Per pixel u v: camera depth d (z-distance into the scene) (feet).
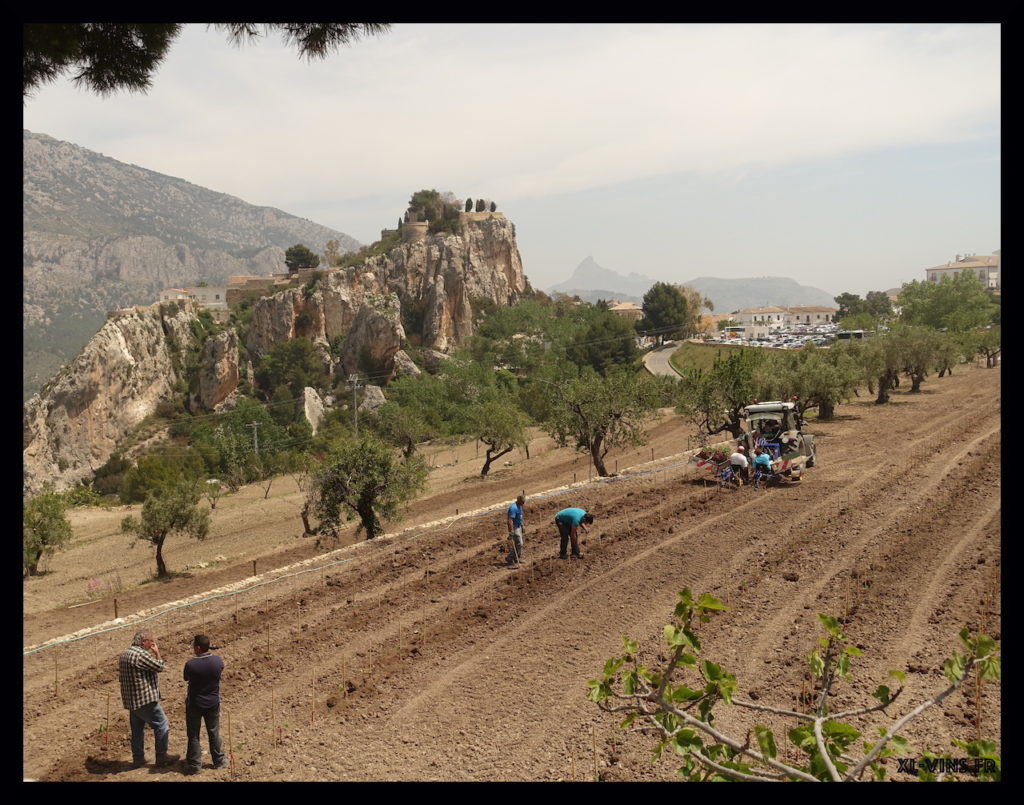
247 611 52.65
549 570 55.31
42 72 29.68
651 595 48.14
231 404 458.50
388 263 617.21
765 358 154.51
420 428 186.91
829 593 45.93
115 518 194.29
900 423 141.18
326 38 28.17
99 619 68.64
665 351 468.75
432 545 68.03
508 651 40.96
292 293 548.72
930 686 32.63
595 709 33.37
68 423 401.29
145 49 30.73
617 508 77.61
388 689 37.29
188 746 30.50
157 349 467.11
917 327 196.34
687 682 35.09
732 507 73.10
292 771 29.89
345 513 122.72
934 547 53.98
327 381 495.41
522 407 328.90
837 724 14.96
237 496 203.82
